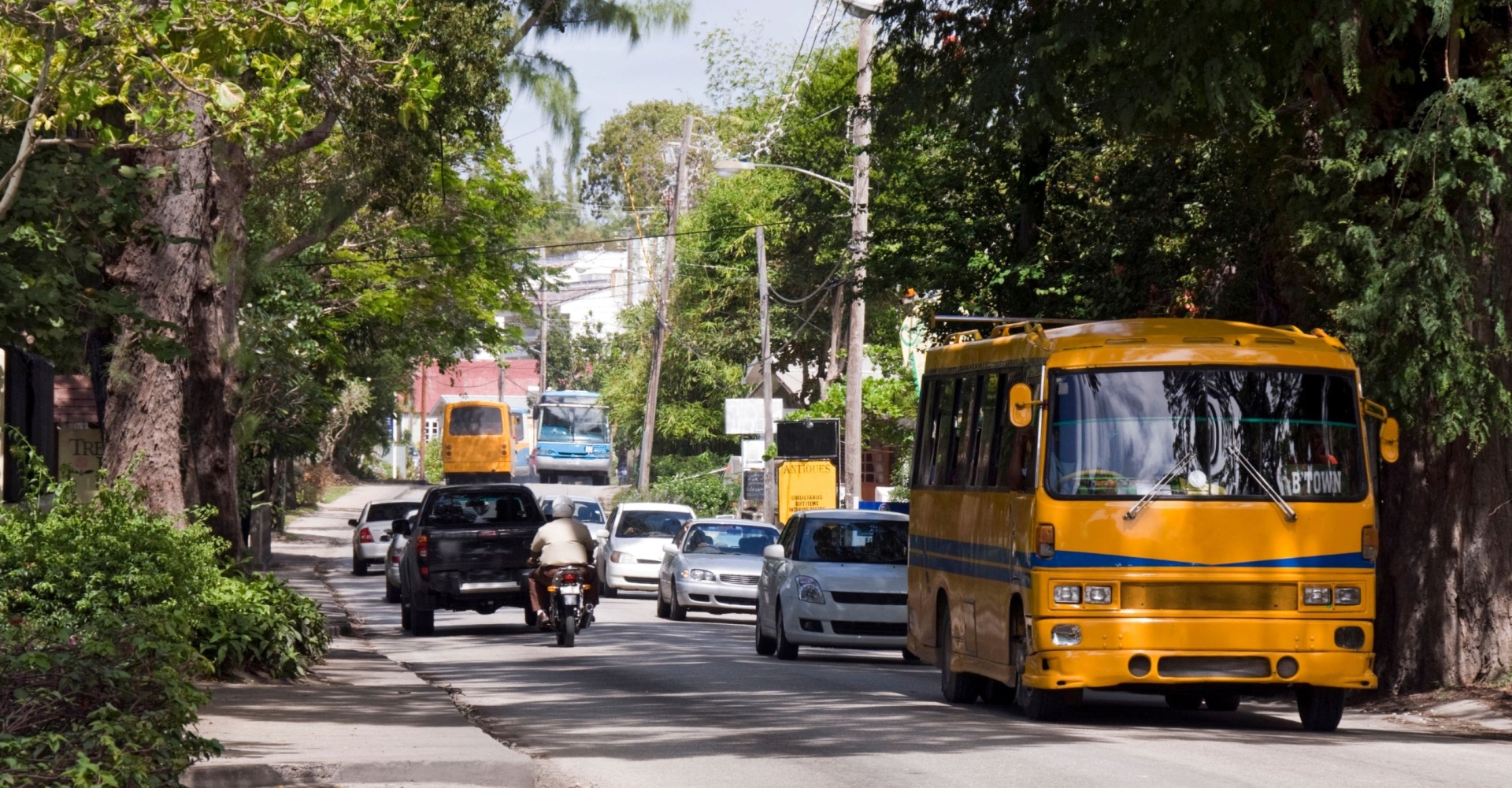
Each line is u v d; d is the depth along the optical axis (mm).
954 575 21766
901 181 38125
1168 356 18438
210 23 17438
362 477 134750
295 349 51000
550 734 17406
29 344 21812
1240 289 27766
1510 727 19016
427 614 34719
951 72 23141
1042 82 21312
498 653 29422
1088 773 14430
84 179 19516
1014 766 14875
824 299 86562
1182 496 18016
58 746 10328
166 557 19188
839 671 26578
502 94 34062
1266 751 16141
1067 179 34531
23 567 18172
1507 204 20234
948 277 35531
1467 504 21656
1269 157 23094
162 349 20516
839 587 28406
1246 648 17812
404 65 19750
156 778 10859
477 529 34219
